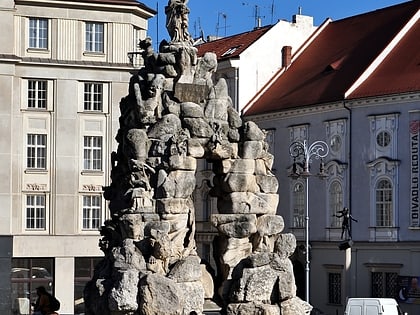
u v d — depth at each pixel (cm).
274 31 7312
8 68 5875
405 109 5838
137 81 2333
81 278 6009
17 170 5906
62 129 6012
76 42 6053
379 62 6291
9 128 5869
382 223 5959
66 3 6006
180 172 2239
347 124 6209
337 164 6256
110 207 2356
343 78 6450
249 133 2347
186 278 2141
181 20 2356
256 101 7156
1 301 5744
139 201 2191
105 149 6084
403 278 5750
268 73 7275
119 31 6131
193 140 2264
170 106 2286
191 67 2325
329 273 6291
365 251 6031
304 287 6481
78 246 5991
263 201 2352
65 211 5991
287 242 2280
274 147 6869
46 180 5978
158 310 2083
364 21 7044
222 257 2325
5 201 5828
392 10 6800
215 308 2288
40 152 5991
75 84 6034
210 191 2402
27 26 5978
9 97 5872
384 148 5956
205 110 2322
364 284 6025
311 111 6519
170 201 2198
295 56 7356
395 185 5881
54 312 2781
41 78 5978
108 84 6097
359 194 6103
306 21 7438
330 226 6316
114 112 6097
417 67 5956
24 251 5891
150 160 2238
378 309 4534
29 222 5941
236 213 2333
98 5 6075
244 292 2203
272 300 2225
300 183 6600
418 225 5728
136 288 2092
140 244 2158
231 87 7194
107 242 2295
